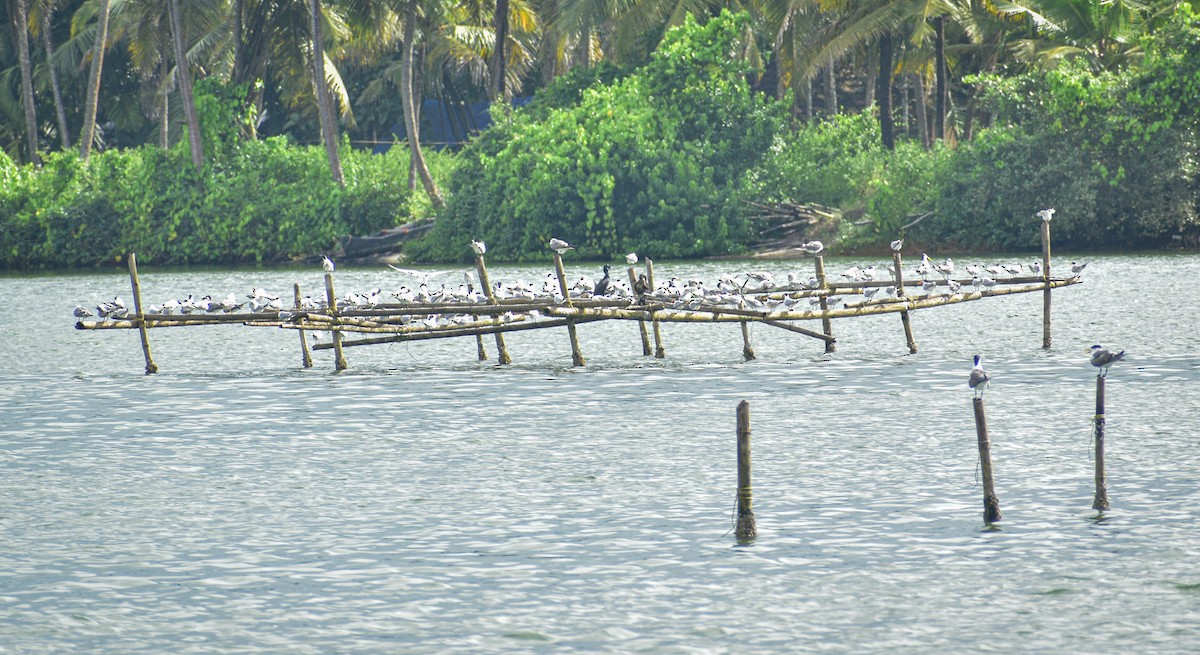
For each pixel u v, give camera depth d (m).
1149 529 76.00
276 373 141.88
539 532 78.00
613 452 98.38
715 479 89.38
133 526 80.81
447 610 66.19
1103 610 64.69
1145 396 115.88
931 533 76.19
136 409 119.69
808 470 91.38
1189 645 60.78
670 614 65.12
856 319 182.12
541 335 172.62
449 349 160.62
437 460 96.88
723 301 138.62
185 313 140.25
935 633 62.47
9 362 153.12
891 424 106.62
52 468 96.12
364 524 80.44
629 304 135.88
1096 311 180.75
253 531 79.44
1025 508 80.62
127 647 62.34
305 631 63.91
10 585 70.38
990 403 114.75
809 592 67.62
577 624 64.12
